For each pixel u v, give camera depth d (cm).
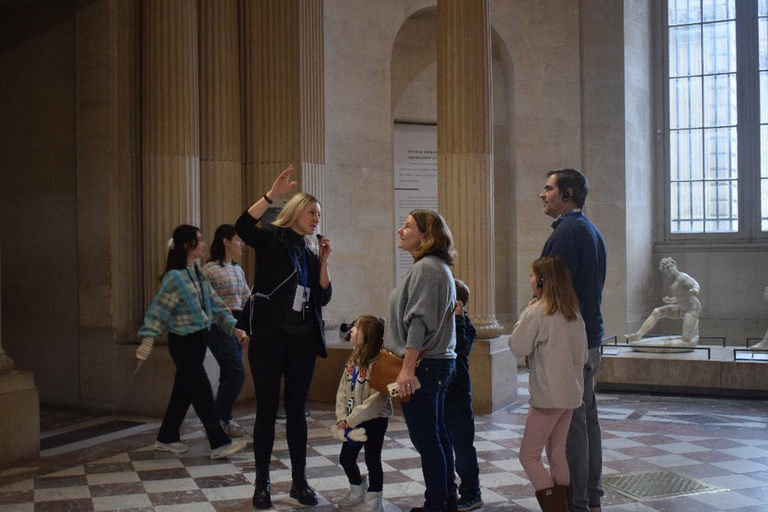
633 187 1223
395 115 1122
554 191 450
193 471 563
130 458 600
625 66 1197
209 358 777
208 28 848
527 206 1162
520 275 1159
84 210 810
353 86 1009
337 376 832
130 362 780
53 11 827
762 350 891
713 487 520
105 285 798
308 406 813
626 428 709
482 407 777
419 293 411
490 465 577
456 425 475
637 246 1236
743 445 639
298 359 484
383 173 1050
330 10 973
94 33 805
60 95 826
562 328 401
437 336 422
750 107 1271
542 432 408
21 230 844
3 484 531
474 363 781
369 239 1033
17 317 845
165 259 779
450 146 808
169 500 494
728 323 1270
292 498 483
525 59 1163
